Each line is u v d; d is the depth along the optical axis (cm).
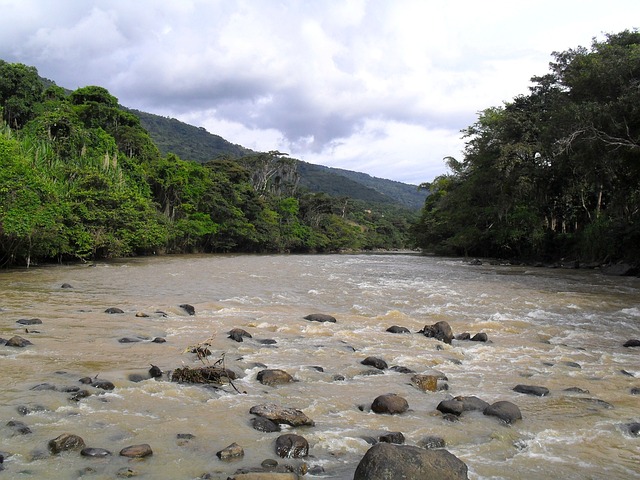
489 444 528
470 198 5212
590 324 1300
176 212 6006
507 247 4809
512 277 2631
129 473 433
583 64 3153
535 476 455
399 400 632
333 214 10288
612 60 2819
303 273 2759
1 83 5103
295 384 727
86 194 3525
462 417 603
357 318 1333
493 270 3203
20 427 520
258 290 1912
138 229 3891
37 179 2780
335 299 1702
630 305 1612
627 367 876
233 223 6562
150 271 2781
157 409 600
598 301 1692
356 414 610
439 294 1836
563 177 4172
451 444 527
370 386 728
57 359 816
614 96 2859
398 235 12200
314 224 9219
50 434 511
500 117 4816
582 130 2917
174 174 5869
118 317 1238
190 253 5978
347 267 3378
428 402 664
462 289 2011
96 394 645
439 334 1083
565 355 961
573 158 3148
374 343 1030
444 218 6194
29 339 962
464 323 1290
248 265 3441
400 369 819
